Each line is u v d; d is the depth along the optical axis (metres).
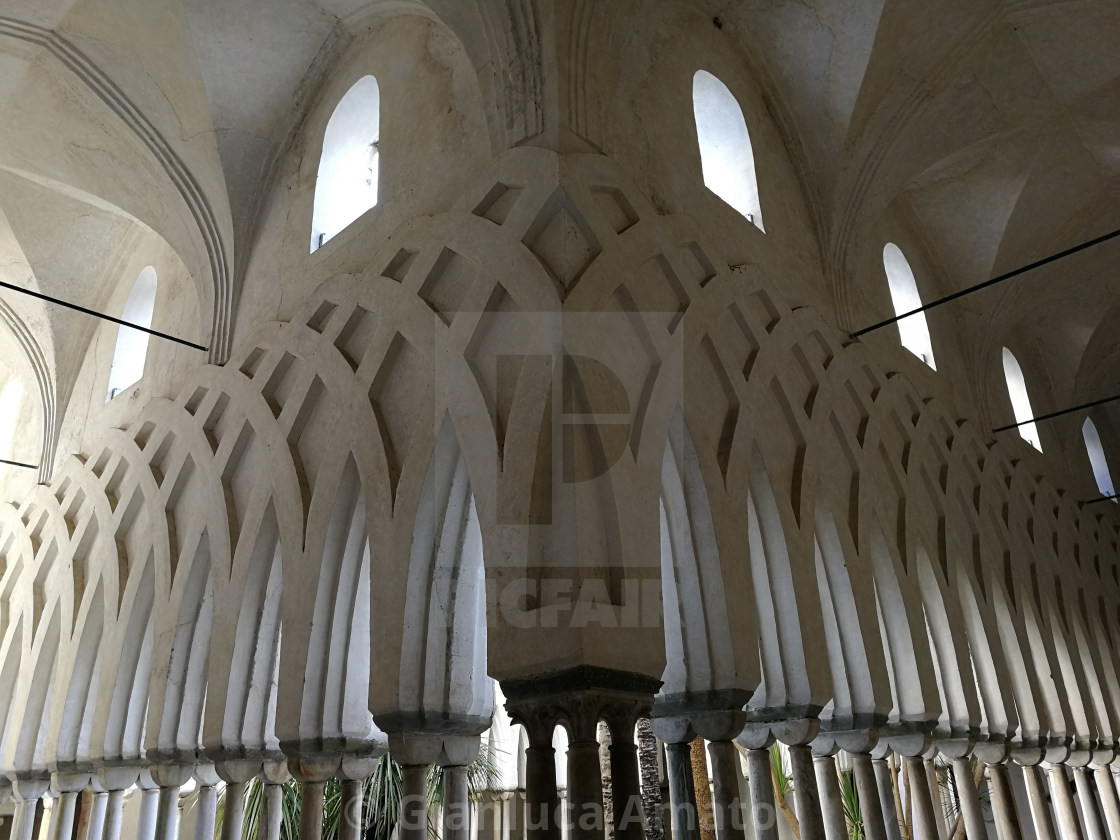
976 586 9.59
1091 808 11.30
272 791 6.87
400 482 5.82
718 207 7.56
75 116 9.24
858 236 9.77
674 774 5.68
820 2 8.70
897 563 8.04
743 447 6.48
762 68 9.37
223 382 8.00
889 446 8.79
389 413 6.21
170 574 7.97
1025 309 13.41
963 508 10.10
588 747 4.45
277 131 8.82
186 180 8.90
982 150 11.11
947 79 9.58
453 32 6.82
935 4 8.93
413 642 5.47
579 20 6.42
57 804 8.76
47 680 9.83
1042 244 12.54
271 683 6.99
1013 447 12.69
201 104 8.41
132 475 9.06
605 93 6.57
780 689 6.36
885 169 9.66
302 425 6.99
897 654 7.86
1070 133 11.16
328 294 7.08
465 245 6.03
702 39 8.59
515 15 6.32
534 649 4.68
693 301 6.46
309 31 8.45
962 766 8.45
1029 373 15.10
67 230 11.41
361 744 6.22
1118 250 13.54
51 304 11.61
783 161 9.34
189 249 9.22
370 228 7.15
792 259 8.59
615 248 5.84
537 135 6.01
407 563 5.57
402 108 7.48
